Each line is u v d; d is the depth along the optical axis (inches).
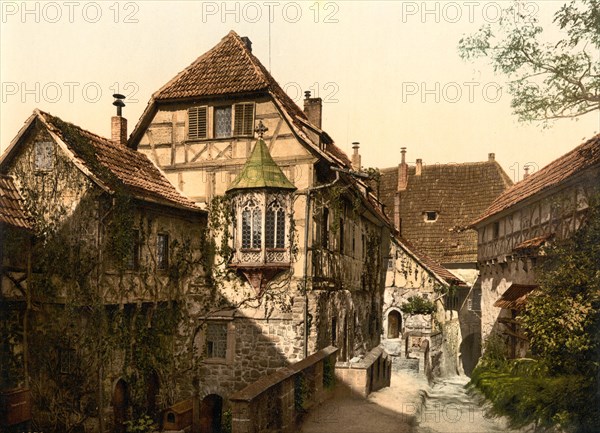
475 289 1096.8
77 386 514.0
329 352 561.0
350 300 786.2
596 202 458.3
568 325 407.2
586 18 476.7
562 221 601.3
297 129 622.2
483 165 1190.9
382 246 1061.1
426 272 1032.8
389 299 1050.7
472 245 1106.1
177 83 676.7
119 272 532.4
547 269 495.2
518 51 514.6
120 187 527.8
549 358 442.9
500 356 756.0
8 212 514.6
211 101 661.9
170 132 675.4
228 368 624.1
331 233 691.4
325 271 665.6
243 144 646.5
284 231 616.7
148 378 584.4
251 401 371.2
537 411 466.9
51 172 534.0
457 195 1177.4
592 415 413.4
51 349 523.2
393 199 1232.2
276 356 609.9
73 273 517.0
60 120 549.0
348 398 567.2
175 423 588.1
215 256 641.0
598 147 571.5
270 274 616.1
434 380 926.4
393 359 871.7
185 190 660.1
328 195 682.8
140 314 570.6
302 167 625.6
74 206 525.0
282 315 610.9
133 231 546.0
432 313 1005.2
